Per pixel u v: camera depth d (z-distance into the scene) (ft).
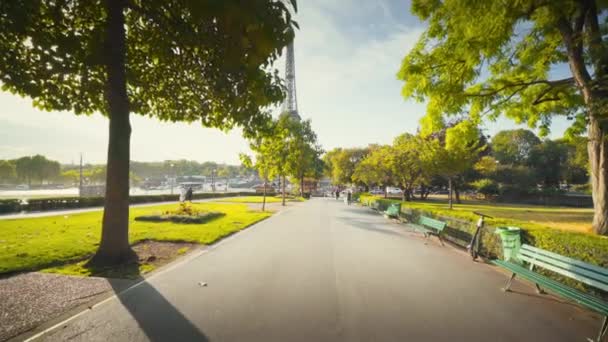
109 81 19.45
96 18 19.62
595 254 15.11
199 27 15.81
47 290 14.66
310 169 154.51
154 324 11.45
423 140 71.20
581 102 31.81
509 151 181.37
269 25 12.63
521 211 72.54
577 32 23.57
